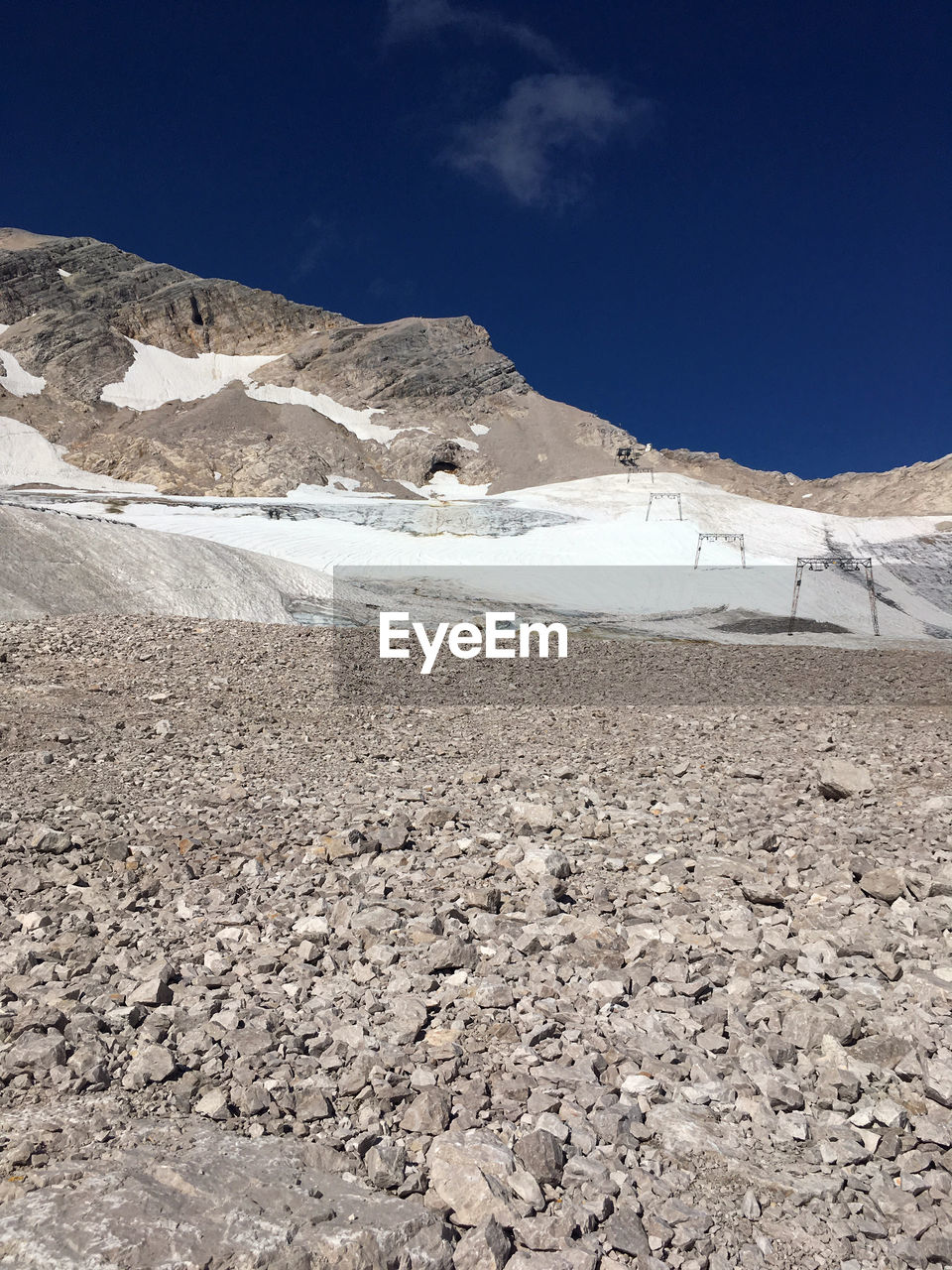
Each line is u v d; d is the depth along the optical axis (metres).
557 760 13.80
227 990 5.45
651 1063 4.72
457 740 15.73
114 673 19.86
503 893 7.46
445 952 5.88
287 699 19.11
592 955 6.05
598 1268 3.29
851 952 6.10
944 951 6.17
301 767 12.84
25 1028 4.80
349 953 6.08
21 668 19.33
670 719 18.53
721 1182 3.84
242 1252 3.05
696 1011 5.23
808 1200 3.75
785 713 19.78
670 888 7.62
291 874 7.86
